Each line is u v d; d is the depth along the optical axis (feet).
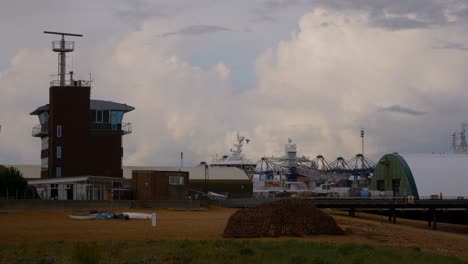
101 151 454.81
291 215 230.68
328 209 445.37
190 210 365.20
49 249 167.22
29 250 165.68
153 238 206.39
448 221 448.65
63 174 445.37
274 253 162.71
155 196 395.55
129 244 176.86
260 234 221.46
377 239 229.04
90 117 461.78
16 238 204.13
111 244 175.32
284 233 225.56
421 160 524.52
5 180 380.78
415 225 405.80
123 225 252.42
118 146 460.14
